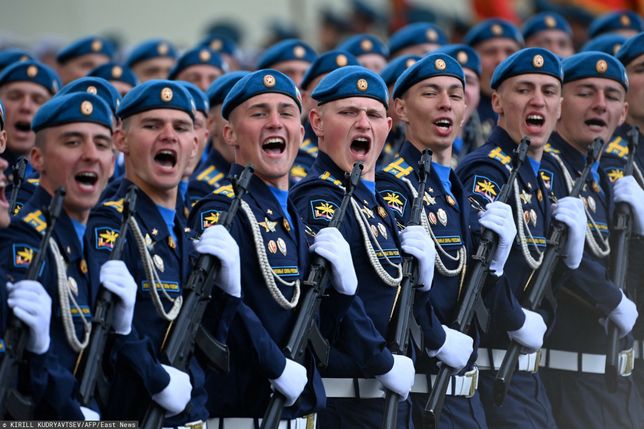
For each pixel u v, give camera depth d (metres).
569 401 38.81
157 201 30.44
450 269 34.97
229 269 29.23
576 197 37.62
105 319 27.39
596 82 39.78
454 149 48.00
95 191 28.50
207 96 41.28
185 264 30.14
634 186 40.03
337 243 31.25
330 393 32.78
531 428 36.31
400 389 32.25
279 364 29.94
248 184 30.48
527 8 74.56
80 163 28.25
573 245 37.22
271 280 30.67
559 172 39.22
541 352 38.88
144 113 30.25
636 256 40.62
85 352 27.41
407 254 33.16
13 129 41.56
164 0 87.56
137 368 28.06
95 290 28.25
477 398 35.66
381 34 74.75
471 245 35.69
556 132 40.31
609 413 38.88
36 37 83.69
